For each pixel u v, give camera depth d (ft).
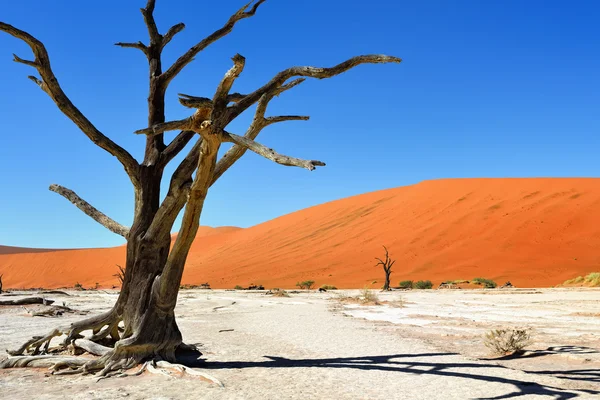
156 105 32.32
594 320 61.21
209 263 299.17
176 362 30.53
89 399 22.50
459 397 23.06
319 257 251.39
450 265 202.49
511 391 24.09
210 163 26.03
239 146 30.22
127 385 25.32
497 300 103.30
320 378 27.09
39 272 372.99
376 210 302.04
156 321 29.35
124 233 31.27
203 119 24.66
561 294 119.65
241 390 24.23
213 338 44.01
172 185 29.17
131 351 28.78
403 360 32.86
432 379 26.86
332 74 27.30
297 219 349.20
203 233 546.67
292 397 23.00
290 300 110.01
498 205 249.55
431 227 244.83
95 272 358.64
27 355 31.68
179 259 28.48
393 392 24.06
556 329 51.60
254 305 92.99
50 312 69.51
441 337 45.29
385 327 53.36
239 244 337.31
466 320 62.03
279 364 31.30
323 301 105.40
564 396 23.02
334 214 325.01
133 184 31.45
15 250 568.41
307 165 21.44
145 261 30.01
